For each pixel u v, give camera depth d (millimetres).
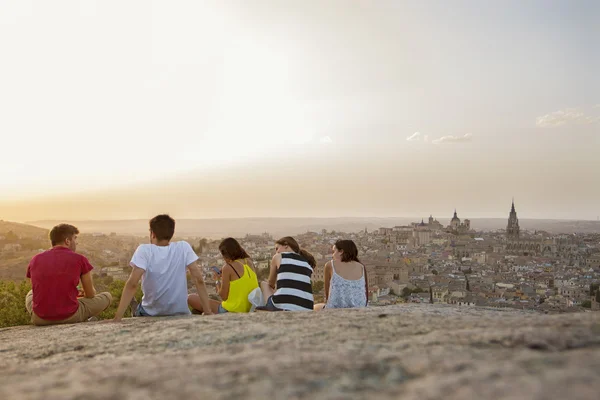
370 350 3764
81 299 8992
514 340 3668
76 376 3547
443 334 4164
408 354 3498
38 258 8570
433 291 114062
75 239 9047
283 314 6797
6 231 163375
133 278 8070
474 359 3217
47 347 5625
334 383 2957
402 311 7035
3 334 7516
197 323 6176
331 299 9453
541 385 2498
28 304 9078
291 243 9859
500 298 104688
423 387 2697
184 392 2895
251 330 5172
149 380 3186
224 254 9398
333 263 9672
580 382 2498
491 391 2486
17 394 3123
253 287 9328
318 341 4336
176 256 8539
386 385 2891
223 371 3303
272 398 2738
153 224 8578
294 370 3238
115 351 4918
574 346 3490
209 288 61938
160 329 6020
